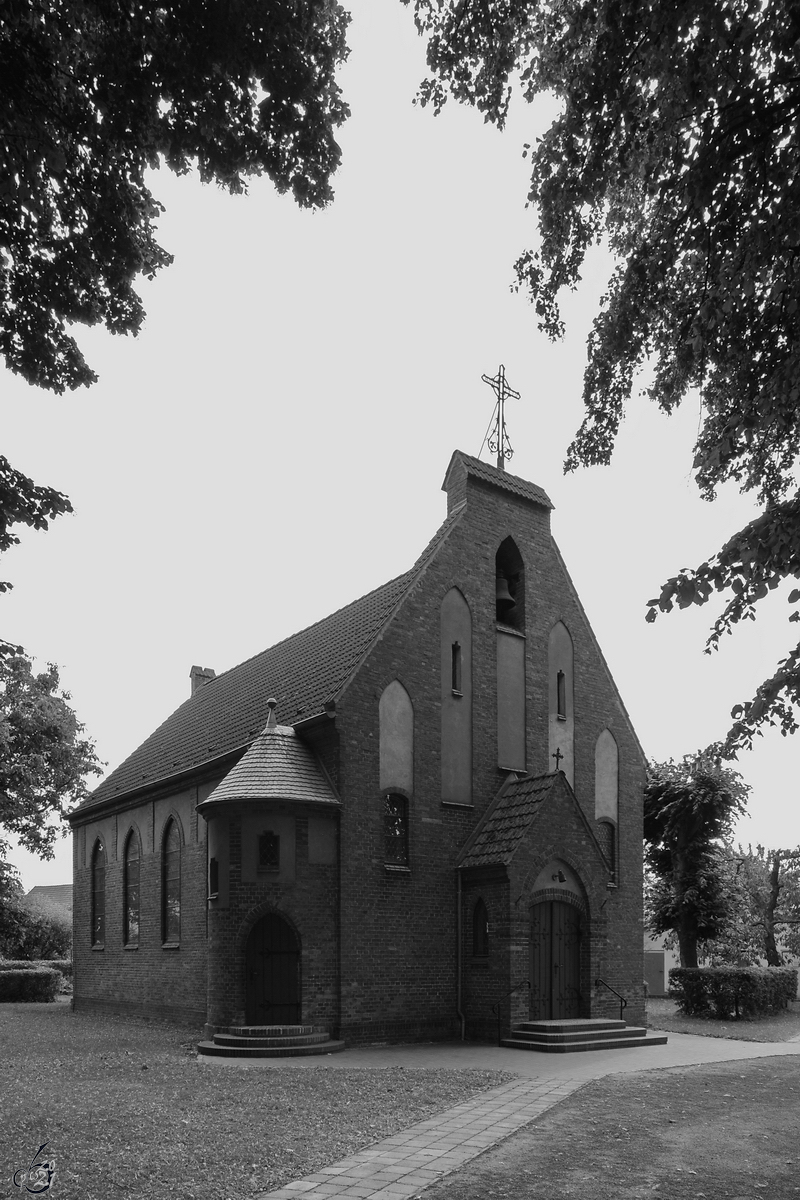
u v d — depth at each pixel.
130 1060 18.25
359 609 27.98
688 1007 29.81
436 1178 9.67
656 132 10.81
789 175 9.65
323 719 21.91
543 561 26.92
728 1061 18.25
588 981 22.39
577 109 10.92
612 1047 20.72
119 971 30.69
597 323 12.39
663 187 10.68
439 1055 19.25
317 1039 19.88
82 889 34.41
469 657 24.58
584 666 27.30
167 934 28.25
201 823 26.62
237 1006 20.33
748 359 10.62
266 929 21.05
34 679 41.25
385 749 22.47
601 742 27.20
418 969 22.02
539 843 22.19
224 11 9.81
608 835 26.86
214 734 29.23
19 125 9.96
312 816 21.25
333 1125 11.91
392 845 22.47
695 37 9.45
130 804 31.28
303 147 10.98
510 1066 17.44
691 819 33.28
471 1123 12.09
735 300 10.23
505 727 25.00
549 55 11.28
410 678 23.25
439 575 24.34
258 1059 18.72
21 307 12.04
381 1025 21.22
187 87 10.37
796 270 9.64
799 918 48.59
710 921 33.41
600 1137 11.41
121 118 10.59
